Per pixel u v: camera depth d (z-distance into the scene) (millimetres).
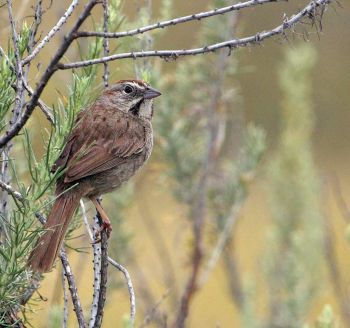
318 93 21266
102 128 9070
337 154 20922
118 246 10750
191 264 10773
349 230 10703
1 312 6875
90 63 6270
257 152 11570
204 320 14781
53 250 7148
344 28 21203
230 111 12586
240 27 13602
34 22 7516
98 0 5934
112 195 10883
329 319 8766
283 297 12188
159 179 11758
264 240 13242
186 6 18562
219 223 11539
